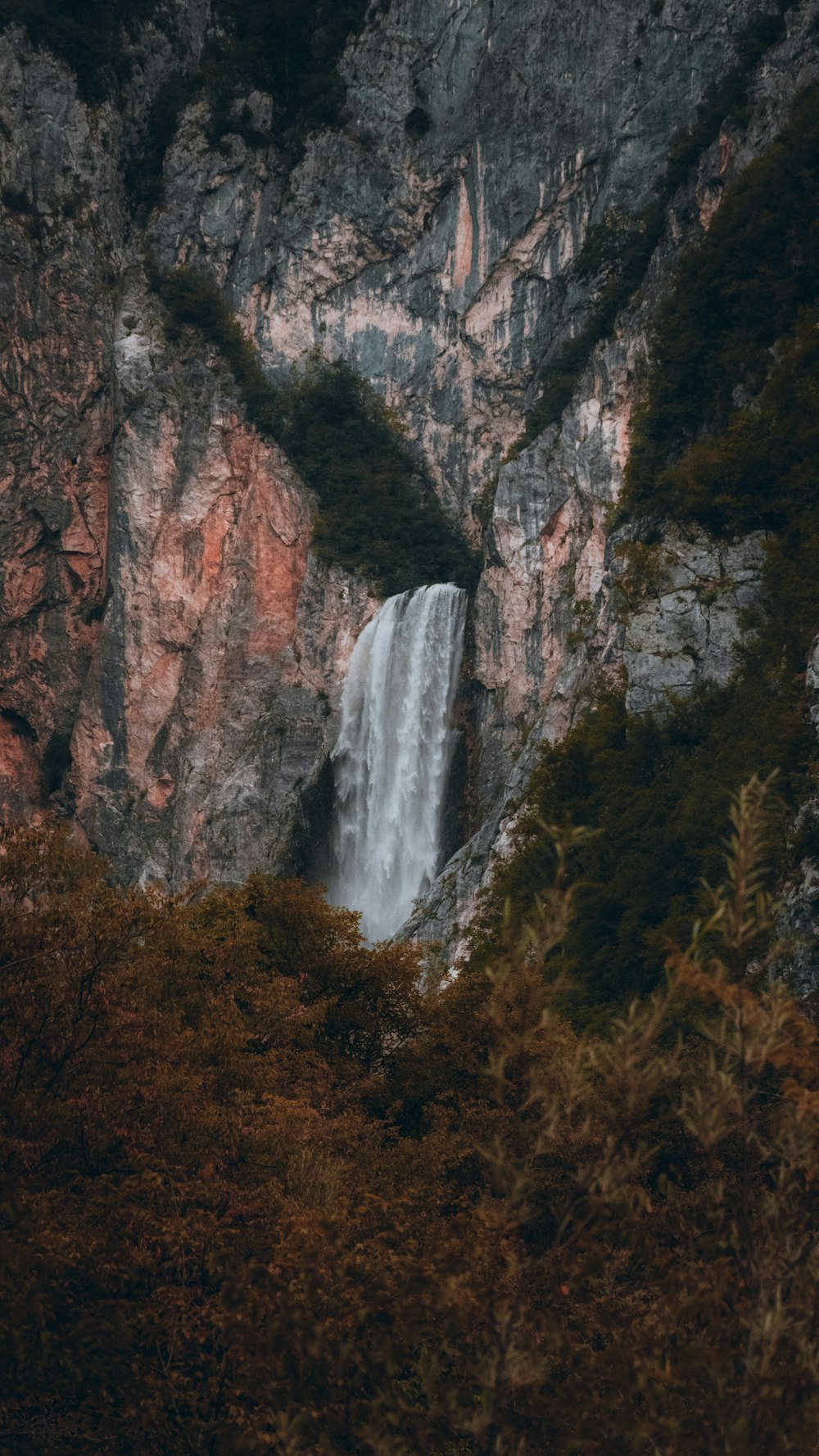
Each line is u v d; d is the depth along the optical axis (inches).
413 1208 992.9
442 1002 1574.8
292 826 4653.1
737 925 503.2
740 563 2893.7
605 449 4136.3
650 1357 508.1
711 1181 539.2
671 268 4148.6
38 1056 891.4
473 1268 604.1
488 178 4931.1
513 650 4229.8
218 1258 691.4
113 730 4913.9
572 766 2945.4
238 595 4933.6
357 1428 546.6
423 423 4990.2
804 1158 493.7
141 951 1002.7
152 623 4933.6
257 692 4857.3
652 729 2824.8
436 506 4928.6
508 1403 511.8
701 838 2507.4
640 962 2421.3
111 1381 722.8
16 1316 717.3
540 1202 665.6
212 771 4820.4
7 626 4936.0
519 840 3157.0
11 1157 831.1
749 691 2731.3
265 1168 1002.7
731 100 4286.4
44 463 4987.7
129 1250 766.5
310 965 1594.5
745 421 3051.2
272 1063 1298.0
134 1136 892.0
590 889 2586.1
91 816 4901.6
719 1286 502.6
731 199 3636.8
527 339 4840.1
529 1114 837.8
